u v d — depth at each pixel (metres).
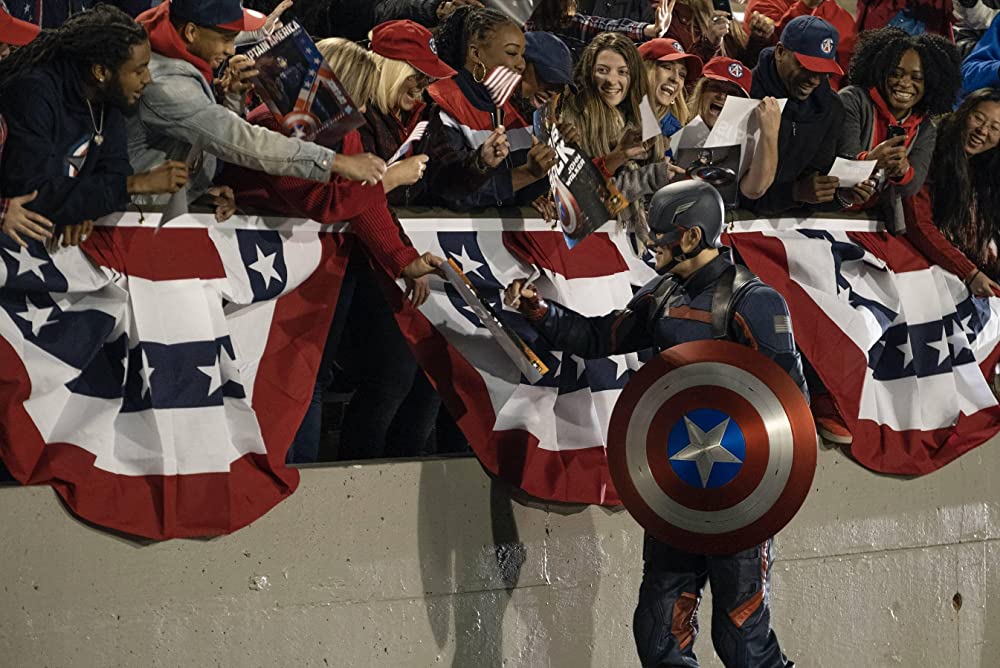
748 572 14.66
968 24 25.92
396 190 16.16
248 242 15.05
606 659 17.33
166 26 14.09
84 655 13.91
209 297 14.61
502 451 16.33
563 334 15.69
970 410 20.52
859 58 19.83
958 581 20.80
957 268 20.45
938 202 20.66
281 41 14.27
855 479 19.58
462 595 16.23
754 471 14.16
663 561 15.09
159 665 14.30
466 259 16.45
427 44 15.98
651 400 14.58
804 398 14.31
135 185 13.72
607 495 16.89
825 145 18.73
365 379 16.48
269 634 14.95
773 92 18.56
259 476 14.80
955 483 20.69
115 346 14.23
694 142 17.52
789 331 14.58
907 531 20.19
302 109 14.28
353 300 16.38
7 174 13.29
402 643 15.82
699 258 15.02
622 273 17.44
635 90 17.53
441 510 16.08
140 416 14.18
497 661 16.50
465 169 15.80
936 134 20.48
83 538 13.87
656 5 20.61
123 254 14.21
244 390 14.75
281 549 15.04
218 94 15.01
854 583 19.69
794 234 19.20
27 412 13.59
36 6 15.71
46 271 13.68
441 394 16.19
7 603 13.55
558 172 15.86
